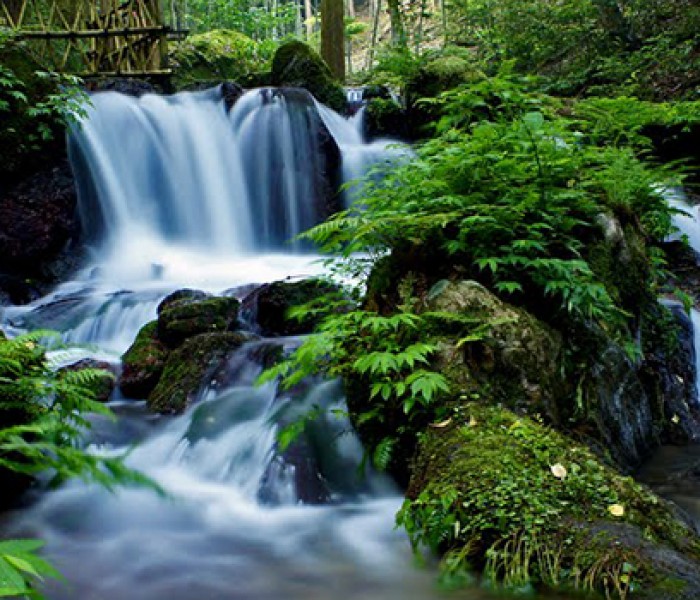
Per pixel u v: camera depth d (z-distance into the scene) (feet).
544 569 7.08
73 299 20.62
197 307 16.39
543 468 8.35
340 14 49.73
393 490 10.62
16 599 6.84
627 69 40.98
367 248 13.62
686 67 37.99
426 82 34.99
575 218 13.12
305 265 26.48
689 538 7.61
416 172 13.29
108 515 10.45
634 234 14.56
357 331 11.68
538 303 11.80
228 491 11.23
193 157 29.04
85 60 38.37
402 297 11.64
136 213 27.25
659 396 14.01
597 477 8.19
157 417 13.75
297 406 12.23
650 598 6.40
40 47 39.22
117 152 26.89
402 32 54.34
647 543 7.10
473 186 12.63
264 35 69.15
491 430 9.22
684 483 11.33
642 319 14.65
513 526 7.50
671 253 20.20
